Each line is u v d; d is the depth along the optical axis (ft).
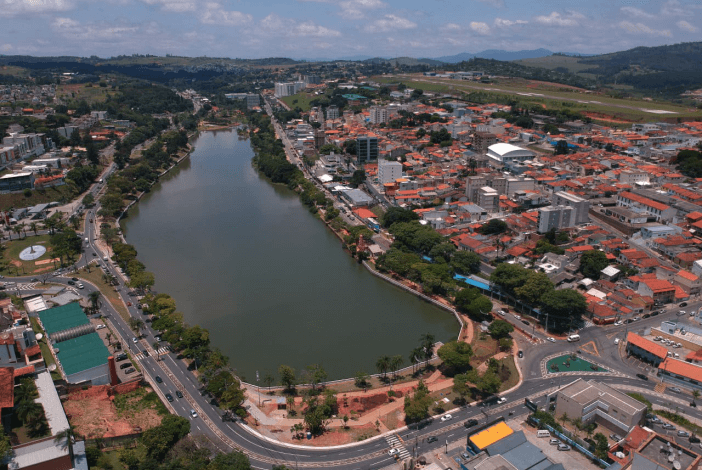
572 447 613.52
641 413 631.97
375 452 620.08
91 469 586.04
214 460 575.38
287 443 637.71
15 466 552.00
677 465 536.83
